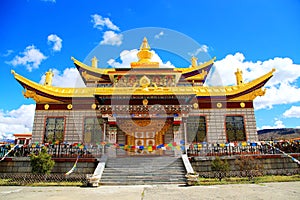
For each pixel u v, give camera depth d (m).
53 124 22.09
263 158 16.30
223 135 21.78
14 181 14.22
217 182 12.92
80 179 15.05
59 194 9.78
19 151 17.02
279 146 18.31
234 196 8.54
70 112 22.30
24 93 22.16
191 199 8.23
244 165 15.20
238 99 22.92
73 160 16.19
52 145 18.08
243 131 22.09
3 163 15.96
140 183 13.34
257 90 22.70
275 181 12.77
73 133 21.72
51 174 15.75
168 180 13.62
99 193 10.08
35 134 21.77
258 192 9.26
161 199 8.37
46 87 23.36
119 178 13.97
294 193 8.87
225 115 22.42
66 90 23.64
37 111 22.44
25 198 8.76
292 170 16.19
